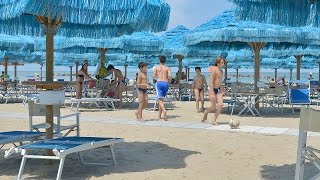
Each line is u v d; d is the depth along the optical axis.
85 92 18.44
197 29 14.40
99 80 16.00
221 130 9.73
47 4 4.68
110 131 9.51
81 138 5.82
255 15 4.42
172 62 31.08
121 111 14.40
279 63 32.09
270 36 12.52
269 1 4.44
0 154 6.91
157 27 5.32
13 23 6.13
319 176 4.73
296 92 14.40
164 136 8.80
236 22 13.25
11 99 20.19
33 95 16.34
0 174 5.59
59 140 5.61
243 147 7.60
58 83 5.77
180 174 5.61
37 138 6.16
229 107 15.73
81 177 5.43
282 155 6.93
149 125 10.60
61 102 5.71
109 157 6.68
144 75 11.44
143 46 17.11
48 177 5.44
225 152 7.12
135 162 6.33
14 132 6.36
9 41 16.92
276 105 17.66
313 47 18.69
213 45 17.33
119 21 5.08
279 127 10.37
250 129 9.88
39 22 6.12
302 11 4.53
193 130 9.73
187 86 20.73
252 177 5.53
